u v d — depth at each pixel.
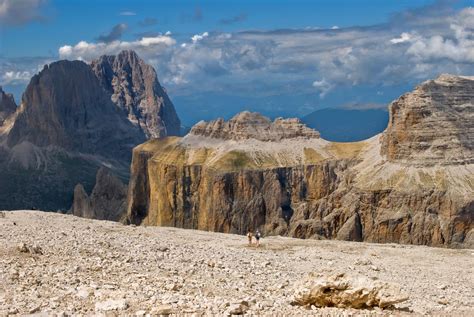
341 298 31.88
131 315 26.28
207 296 32.72
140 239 56.56
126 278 35.72
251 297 33.41
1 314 25.38
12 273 33.84
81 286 31.94
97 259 40.78
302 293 32.16
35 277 33.66
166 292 32.38
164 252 48.97
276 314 28.47
